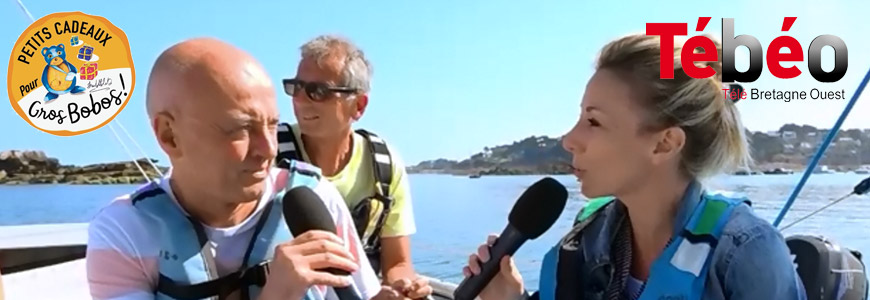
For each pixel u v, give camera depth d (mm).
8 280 2865
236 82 1421
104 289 1512
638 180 1457
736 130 1453
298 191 1574
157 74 1464
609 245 1596
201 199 1528
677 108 1389
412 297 1684
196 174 1479
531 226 1601
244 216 1593
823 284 1636
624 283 1575
